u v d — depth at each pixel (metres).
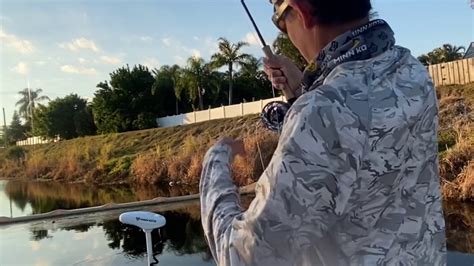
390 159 0.96
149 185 21.66
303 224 0.94
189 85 43.62
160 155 24.48
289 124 0.98
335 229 0.96
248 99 45.34
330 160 0.93
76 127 57.22
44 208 17.81
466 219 7.62
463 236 6.24
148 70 48.06
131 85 46.62
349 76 1.00
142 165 23.52
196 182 19.17
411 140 1.01
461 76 19.25
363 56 1.03
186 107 47.75
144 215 3.04
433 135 1.08
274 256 0.96
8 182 33.41
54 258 5.66
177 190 18.66
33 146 51.19
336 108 0.95
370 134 0.94
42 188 26.78
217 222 1.12
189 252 5.42
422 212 1.05
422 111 1.02
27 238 6.57
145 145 32.06
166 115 46.56
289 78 1.37
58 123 59.00
